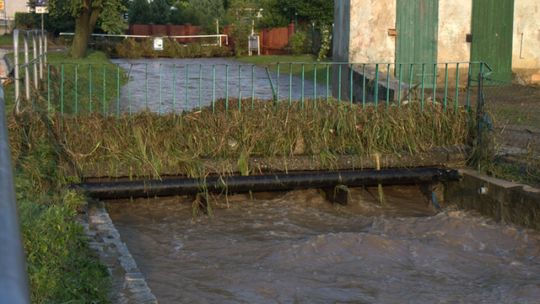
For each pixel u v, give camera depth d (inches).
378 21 610.5
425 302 249.1
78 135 354.6
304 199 389.4
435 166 393.7
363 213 375.6
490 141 391.9
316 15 1391.5
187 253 301.3
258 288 260.1
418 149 393.7
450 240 323.3
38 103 384.8
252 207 374.9
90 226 287.7
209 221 351.3
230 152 373.4
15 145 329.4
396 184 391.2
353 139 390.3
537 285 266.7
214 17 1879.9
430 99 420.8
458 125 402.0
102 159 354.9
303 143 385.7
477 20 636.7
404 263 291.1
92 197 341.1
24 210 241.6
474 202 370.0
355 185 384.5
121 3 1144.8
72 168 347.3
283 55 1427.2
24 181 299.4
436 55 627.5
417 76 623.2
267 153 379.2
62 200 302.5
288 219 357.4
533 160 370.9
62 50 1305.4
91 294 198.4
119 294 206.2
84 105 509.0
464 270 285.7
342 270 281.4
